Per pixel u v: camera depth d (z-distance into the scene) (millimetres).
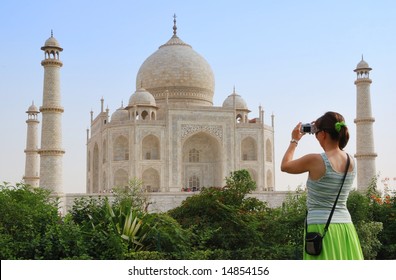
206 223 31672
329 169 12391
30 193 32156
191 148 125625
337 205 12531
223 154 120188
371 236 31906
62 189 85125
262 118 124625
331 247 12219
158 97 133375
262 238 31250
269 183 128125
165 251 28953
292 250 30188
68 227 27062
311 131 13109
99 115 125750
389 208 36281
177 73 132750
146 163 115062
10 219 27438
